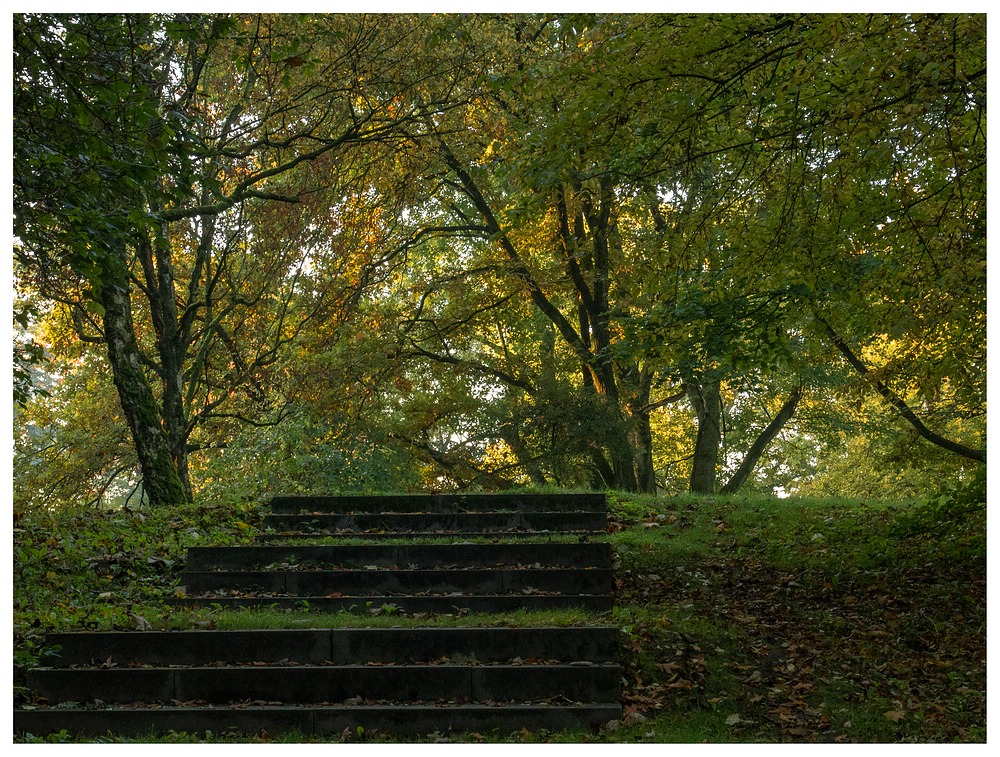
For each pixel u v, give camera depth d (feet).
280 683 22.70
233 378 69.72
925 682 23.93
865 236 32.55
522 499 38.93
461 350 83.92
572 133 28.96
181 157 29.01
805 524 38.45
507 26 53.93
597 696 22.62
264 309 68.90
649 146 35.53
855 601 29.27
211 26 30.07
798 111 30.86
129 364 45.39
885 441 80.38
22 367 32.04
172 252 65.00
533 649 23.97
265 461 58.59
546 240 71.00
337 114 56.24
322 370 67.05
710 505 42.37
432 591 30.30
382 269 72.64
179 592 30.09
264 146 54.49
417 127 59.26
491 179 65.31
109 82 27.02
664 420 93.91
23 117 26.48
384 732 21.53
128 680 22.62
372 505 38.40
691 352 39.29
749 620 27.81
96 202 28.43
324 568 32.30
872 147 25.48
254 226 61.82
